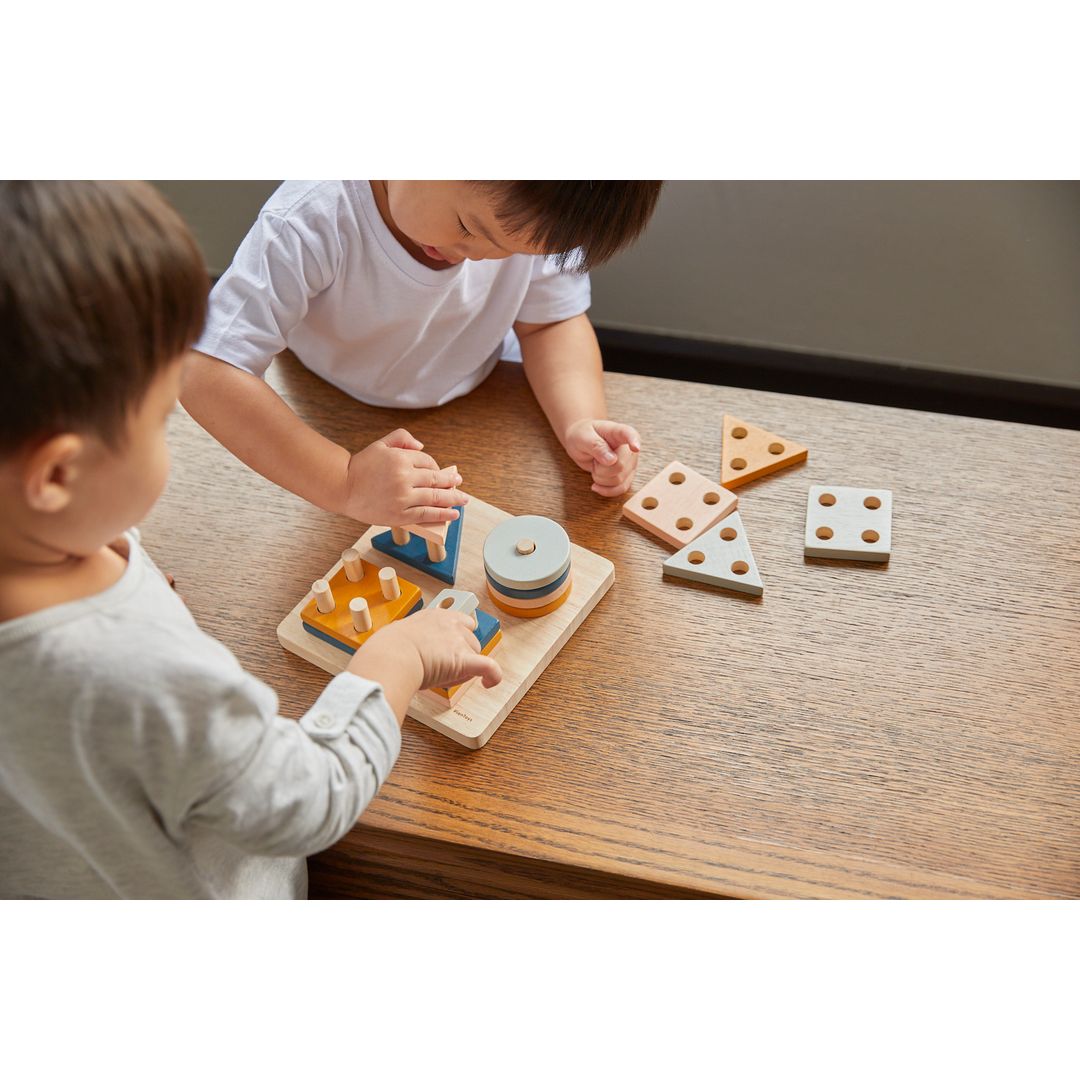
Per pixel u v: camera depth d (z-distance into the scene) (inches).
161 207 23.4
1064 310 61.6
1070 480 40.8
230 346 38.4
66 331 21.6
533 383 45.3
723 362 65.4
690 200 63.9
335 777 27.9
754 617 37.6
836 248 63.4
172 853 27.6
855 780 33.6
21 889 31.2
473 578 38.6
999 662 36.0
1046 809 32.9
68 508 23.5
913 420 43.1
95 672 24.0
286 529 40.4
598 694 35.8
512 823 33.1
